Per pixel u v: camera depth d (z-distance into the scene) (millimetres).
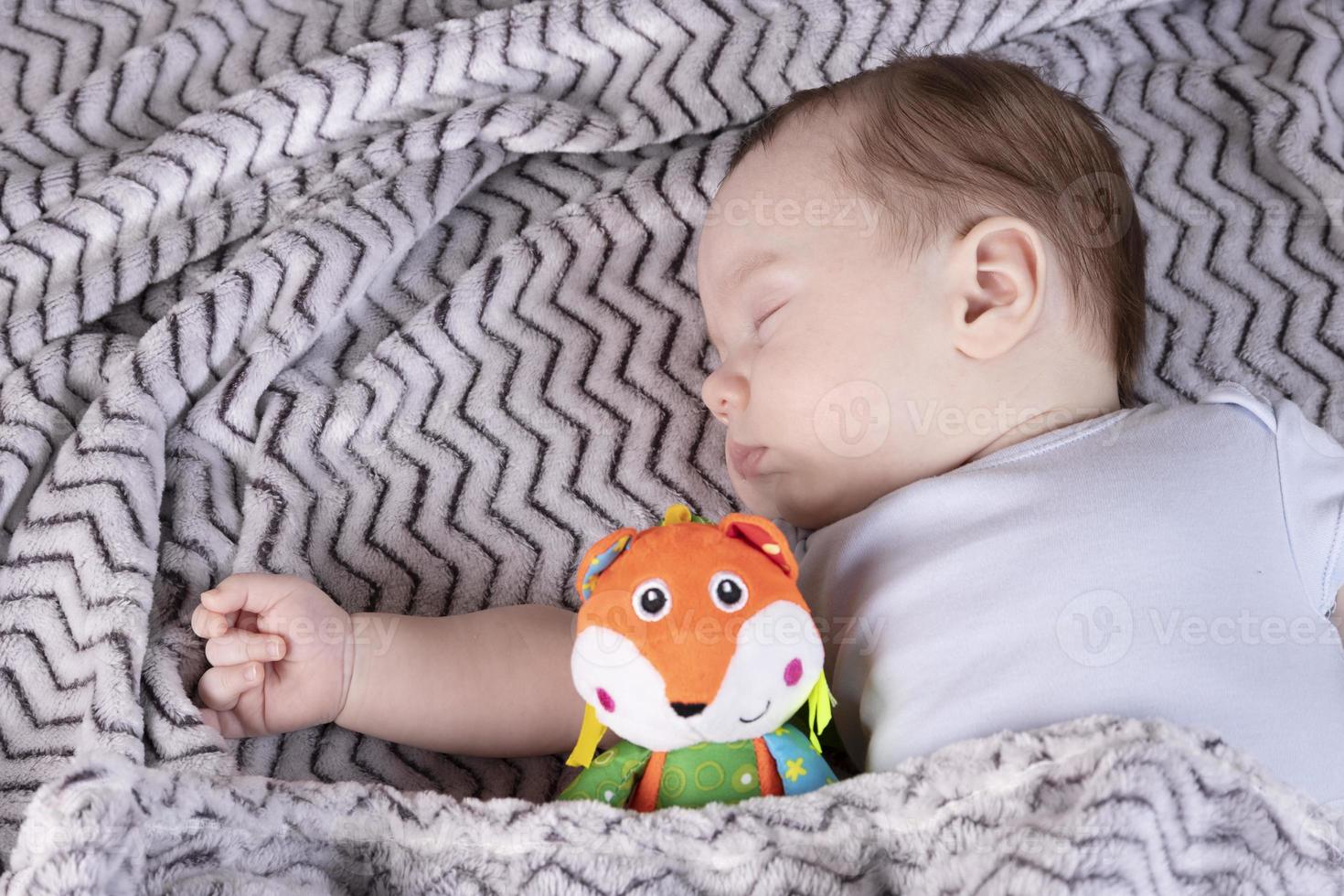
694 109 1307
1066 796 750
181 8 1458
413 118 1317
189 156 1233
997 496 923
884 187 1020
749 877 781
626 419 1147
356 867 833
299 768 953
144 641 923
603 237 1233
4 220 1227
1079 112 1112
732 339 1043
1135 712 832
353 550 1064
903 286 992
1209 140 1325
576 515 1097
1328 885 779
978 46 1357
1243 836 757
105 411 1061
